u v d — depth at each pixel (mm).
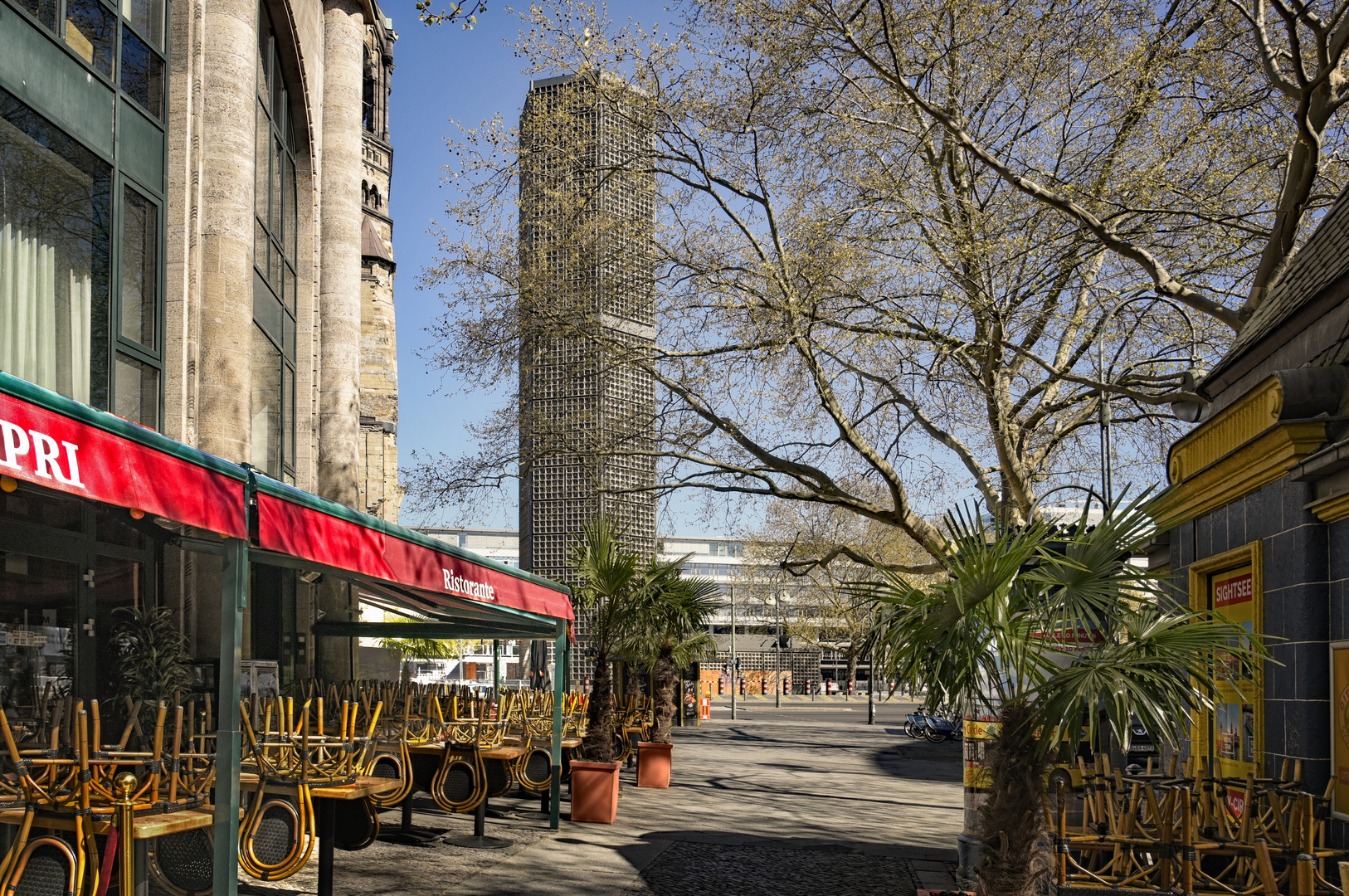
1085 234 15258
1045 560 6152
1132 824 6473
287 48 16406
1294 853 5949
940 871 9766
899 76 15039
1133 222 16312
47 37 9570
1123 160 15133
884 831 12578
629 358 18719
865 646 6289
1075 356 18438
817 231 16312
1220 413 8781
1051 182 15336
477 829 10461
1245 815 6203
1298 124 11875
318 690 12602
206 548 6484
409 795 9586
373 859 9258
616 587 12953
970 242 14875
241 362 12516
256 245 15055
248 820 6582
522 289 18891
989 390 17000
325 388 18641
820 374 17828
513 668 55188
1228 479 8609
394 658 24609
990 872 5781
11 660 8352
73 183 10062
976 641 5590
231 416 12312
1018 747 5816
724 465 19453
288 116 17719
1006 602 5742
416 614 12141
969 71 15461
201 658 11359
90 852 5094
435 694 11547
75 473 3865
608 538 13414
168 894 5969
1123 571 5844
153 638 9133
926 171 17172
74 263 10031
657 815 13266
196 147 12328
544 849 10219
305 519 5789
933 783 19391
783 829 12453
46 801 5145
